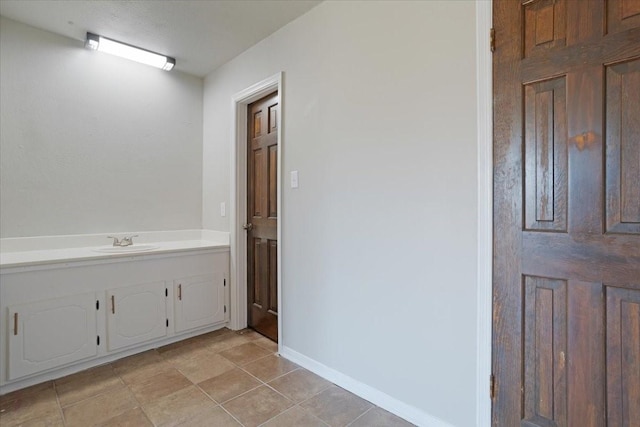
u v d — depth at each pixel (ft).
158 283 8.69
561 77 4.28
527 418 4.57
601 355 4.03
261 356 8.29
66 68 8.71
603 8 3.99
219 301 9.93
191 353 8.43
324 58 7.18
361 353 6.55
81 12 7.56
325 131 7.18
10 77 7.94
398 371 5.96
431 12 5.45
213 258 9.81
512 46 4.65
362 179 6.47
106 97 9.37
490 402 4.88
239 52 9.46
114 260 7.94
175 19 7.82
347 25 6.71
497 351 4.82
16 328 6.66
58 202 8.64
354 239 6.63
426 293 5.57
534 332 4.52
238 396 6.53
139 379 7.15
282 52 8.20
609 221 3.98
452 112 5.22
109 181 9.46
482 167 4.91
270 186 9.27
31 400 6.36
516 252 4.64
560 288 4.32
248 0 7.11
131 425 5.67
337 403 6.31
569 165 4.22
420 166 5.60
